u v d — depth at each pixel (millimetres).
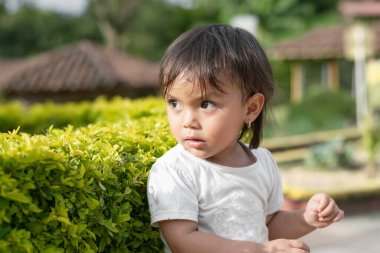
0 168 1737
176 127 2059
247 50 2100
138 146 2443
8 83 12633
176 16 35406
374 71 13305
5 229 1770
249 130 2406
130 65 14172
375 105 13180
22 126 7207
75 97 12703
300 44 20891
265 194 2221
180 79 2004
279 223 2344
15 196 1732
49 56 13781
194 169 2078
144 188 2199
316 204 2221
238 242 1969
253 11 31375
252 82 2090
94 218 1993
